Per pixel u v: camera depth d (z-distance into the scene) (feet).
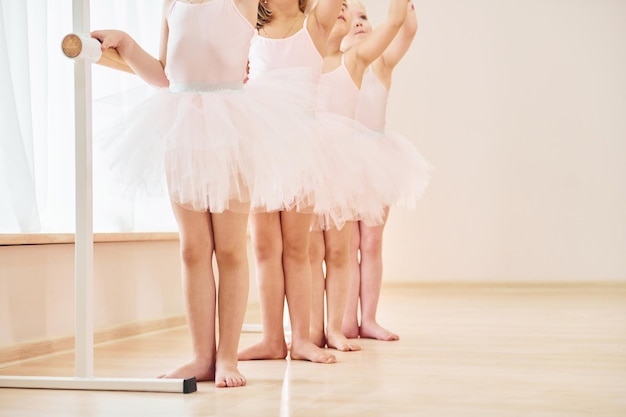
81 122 5.30
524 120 16.10
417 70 16.47
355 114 8.38
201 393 5.00
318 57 6.83
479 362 6.27
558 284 15.85
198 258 5.48
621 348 7.04
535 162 16.05
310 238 7.52
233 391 5.07
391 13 7.60
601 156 15.87
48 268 7.34
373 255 8.41
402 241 16.38
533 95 16.08
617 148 15.81
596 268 15.84
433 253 16.29
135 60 5.68
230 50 5.48
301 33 6.75
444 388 5.08
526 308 11.52
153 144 5.15
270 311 6.73
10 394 5.03
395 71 16.56
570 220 15.92
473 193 16.21
